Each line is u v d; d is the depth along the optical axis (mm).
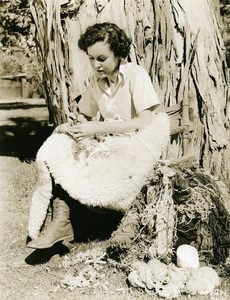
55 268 3594
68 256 3766
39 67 5836
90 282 3355
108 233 4168
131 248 3479
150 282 3168
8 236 4230
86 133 3662
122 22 5086
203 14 5234
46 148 3576
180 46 5086
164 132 3840
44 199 3613
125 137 3752
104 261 3578
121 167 3666
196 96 5152
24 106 18297
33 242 3492
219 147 5227
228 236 3621
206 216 3490
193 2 5160
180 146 4945
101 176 3627
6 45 9898
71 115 4207
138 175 3680
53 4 5172
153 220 3480
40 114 15164
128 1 5082
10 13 9312
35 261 3686
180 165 3807
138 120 3779
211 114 5207
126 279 3336
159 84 5109
